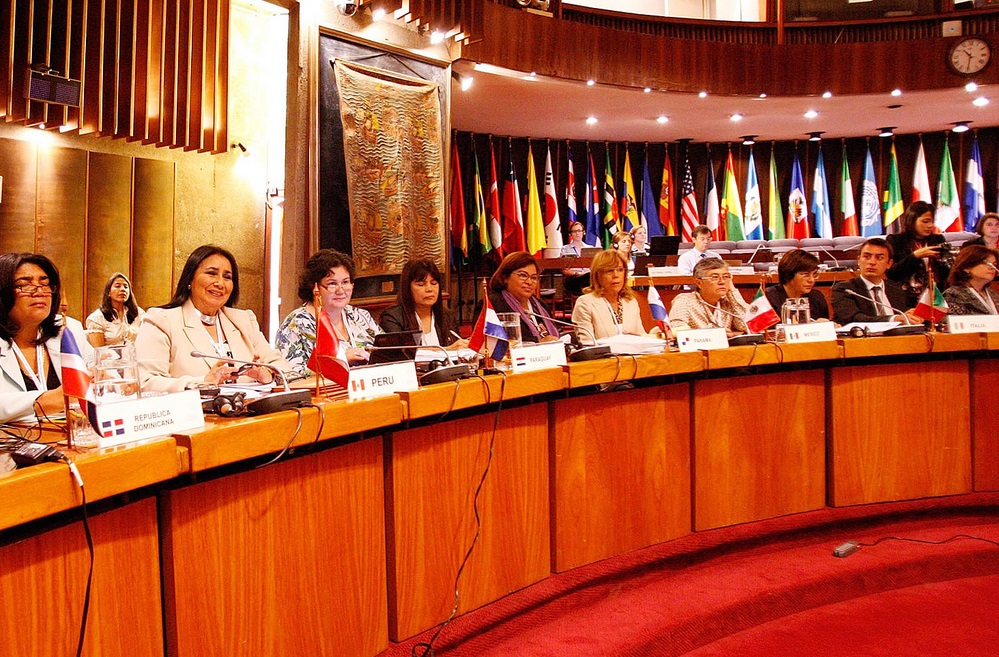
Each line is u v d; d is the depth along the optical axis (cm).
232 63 580
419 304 384
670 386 312
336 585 207
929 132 1252
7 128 491
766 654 251
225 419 184
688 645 253
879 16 1028
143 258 555
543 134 1175
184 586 172
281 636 192
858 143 1284
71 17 462
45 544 145
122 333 480
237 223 602
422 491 232
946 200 1196
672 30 1021
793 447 343
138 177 551
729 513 327
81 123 464
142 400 165
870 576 300
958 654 247
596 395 289
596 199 1182
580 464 283
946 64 945
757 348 322
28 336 259
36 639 143
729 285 421
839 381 351
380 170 638
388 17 646
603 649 234
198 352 292
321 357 214
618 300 418
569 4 956
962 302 437
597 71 862
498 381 243
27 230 500
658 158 1273
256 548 187
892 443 357
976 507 360
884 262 457
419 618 231
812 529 333
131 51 488
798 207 1238
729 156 1230
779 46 948
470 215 1160
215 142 541
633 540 300
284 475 194
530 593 261
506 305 411
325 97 601
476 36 691
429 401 222
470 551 246
